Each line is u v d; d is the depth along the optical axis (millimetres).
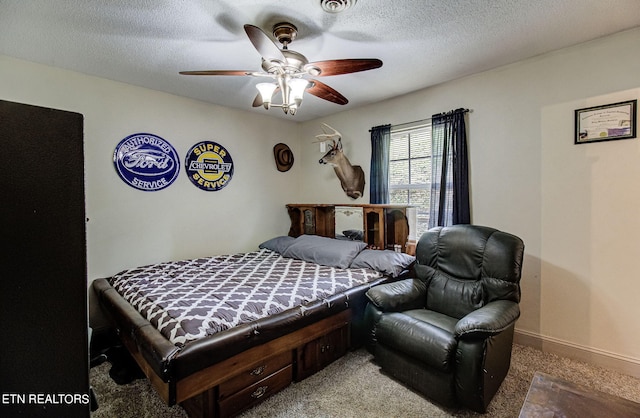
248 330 1744
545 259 2461
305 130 4418
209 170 3521
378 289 2344
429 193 3197
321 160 3699
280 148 4242
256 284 2395
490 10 1801
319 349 2252
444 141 2914
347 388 2041
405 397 1941
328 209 3830
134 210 2982
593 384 2031
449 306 2354
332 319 2287
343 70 1939
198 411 1677
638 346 2102
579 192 2299
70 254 619
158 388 1593
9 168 553
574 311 2342
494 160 2695
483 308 1961
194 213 3414
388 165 3414
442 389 1817
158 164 3121
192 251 3408
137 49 2240
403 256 2902
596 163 2225
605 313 2217
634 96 2072
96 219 2764
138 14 1802
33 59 2393
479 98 2760
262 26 1938
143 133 3018
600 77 2186
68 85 2598
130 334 1845
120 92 2869
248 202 3916
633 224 2100
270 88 2023
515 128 2572
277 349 1916
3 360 558
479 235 2373
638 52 2049
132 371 2154
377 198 3480
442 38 2125
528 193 2527
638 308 2096
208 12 1785
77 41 2121
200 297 2074
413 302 2422
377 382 2105
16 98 2377
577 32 2082
